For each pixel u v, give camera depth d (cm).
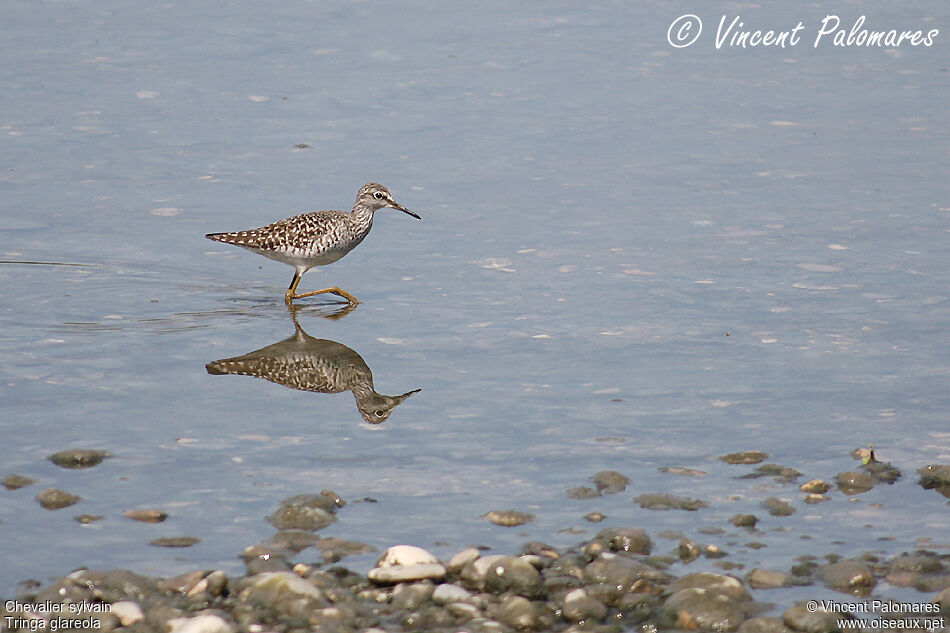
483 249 1767
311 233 1620
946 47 2756
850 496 1071
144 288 1644
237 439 1191
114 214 1884
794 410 1245
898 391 1285
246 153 2147
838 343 1417
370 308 1578
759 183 2012
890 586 919
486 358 1398
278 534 1003
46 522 1020
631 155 2150
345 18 2942
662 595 906
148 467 1125
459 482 1103
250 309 1585
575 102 2419
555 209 1912
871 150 2158
